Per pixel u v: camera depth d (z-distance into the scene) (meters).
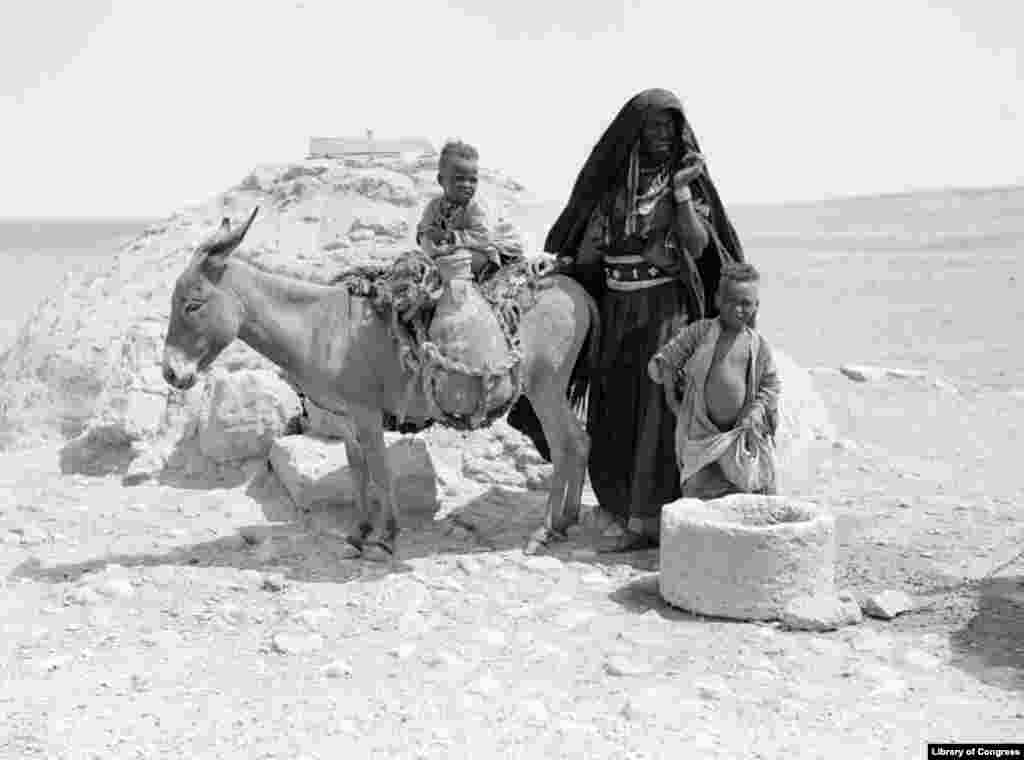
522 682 5.49
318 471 8.04
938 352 20.91
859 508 8.66
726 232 7.79
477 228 7.50
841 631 6.09
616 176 7.68
